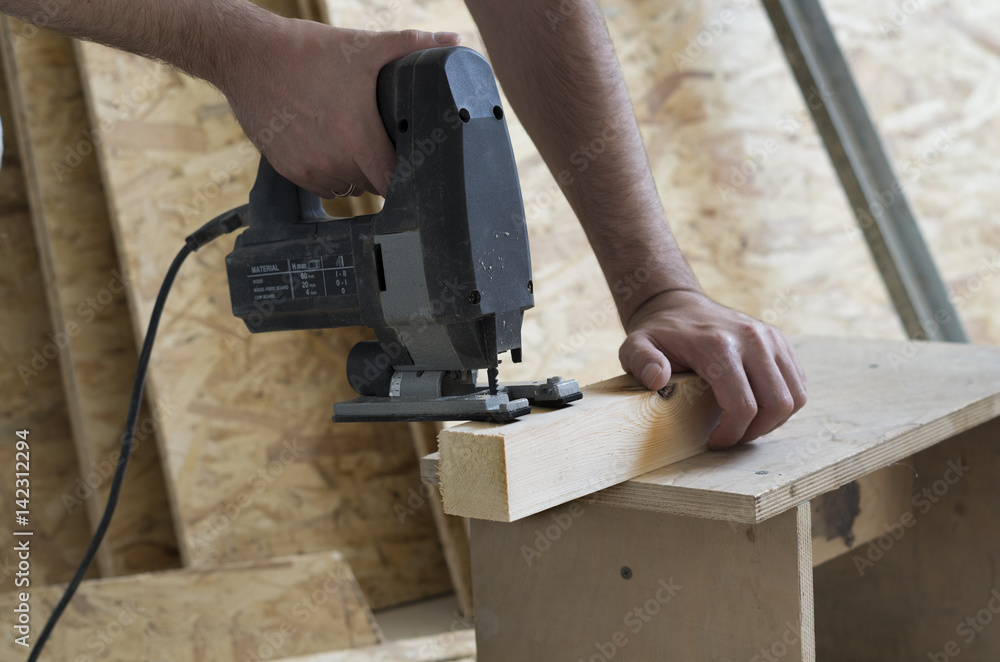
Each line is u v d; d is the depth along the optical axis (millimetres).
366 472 2316
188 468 2115
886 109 2678
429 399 912
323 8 2100
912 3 2715
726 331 983
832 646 1588
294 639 1822
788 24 2600
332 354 2309
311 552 2219
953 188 2773
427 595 2334
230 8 899
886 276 2643
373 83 876
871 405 1140
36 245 2398
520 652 1063
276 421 2227
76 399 2264
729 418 946
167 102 2180
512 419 841
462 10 2281
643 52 2553
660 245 1143
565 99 1121
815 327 2607
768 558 854
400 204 871
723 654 895
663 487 863
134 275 2104
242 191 2229
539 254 2199
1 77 2367
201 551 2102
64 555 2369
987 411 1157
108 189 2104
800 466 889
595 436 865
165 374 2109
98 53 2117
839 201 2730
